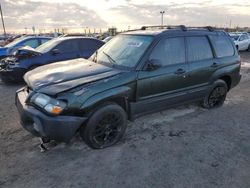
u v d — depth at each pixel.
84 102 3.15
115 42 4.58
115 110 3.53
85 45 8.41
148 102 3.98
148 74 3.83
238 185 2.85
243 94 6.76
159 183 2.86
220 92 5.38
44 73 3.75
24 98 3.55
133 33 4.52
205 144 3.79
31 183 2.85
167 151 3.56
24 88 3.90
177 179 2.93
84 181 2.89
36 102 3.22
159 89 4.06
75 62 4.36
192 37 4.60
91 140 3.44
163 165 3.21
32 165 3.20
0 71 7.48
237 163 3.29
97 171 3.08
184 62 4.41
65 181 2.89
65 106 3.07
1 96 6.38
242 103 5.90
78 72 3.66
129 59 3.94
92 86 3.28
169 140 3.90
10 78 7.50
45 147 3.60
